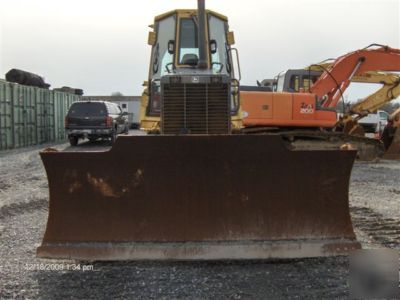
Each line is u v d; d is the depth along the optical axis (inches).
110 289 167.6
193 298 160.1
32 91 880.9
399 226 260.1
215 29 332.5
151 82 330.6
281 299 159.2
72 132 832.3
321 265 189.9
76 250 185.9
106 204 189.2
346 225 190.2
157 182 188.5
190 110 242.4
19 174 484.1
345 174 190.1
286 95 498.9
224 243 186.5
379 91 633.6
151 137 186.9
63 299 159.5
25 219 283.1
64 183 189.6
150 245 185.9
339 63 555.8
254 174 188.7
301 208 189.5
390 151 594.2
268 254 185.3
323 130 522.3
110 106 873.5
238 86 321.1
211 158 187.8
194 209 188.7
